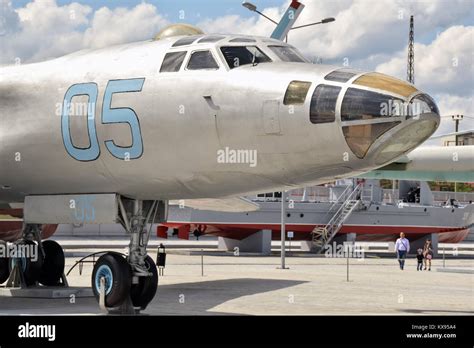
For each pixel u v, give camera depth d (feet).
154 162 43.42
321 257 133.39
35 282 59.93
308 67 40.83
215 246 171.12
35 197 48.96
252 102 40.37
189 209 133.90
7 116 47.42
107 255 45.91
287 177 41.27
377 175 67.31
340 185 149.89
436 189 289.33
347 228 147.43
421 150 62.90
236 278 81.71
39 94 46.62
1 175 48.73
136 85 43.70
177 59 43.42
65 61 47.57
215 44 43.06
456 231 158.61
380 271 100.17
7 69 49.19
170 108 42.47
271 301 59.82
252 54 42.57
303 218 143.84
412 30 223.71
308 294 66.08
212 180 43.06
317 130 38.83
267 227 139.33
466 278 89.04
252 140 40.52
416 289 73.61
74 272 85.05
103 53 47.06
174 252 136.98
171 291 66.85
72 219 47.52
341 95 38.58
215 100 41.29
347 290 70.74
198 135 41.75
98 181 45.88
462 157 61.93
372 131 38.01
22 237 59.21
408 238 157.17
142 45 46.34
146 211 48.73
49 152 46.21
